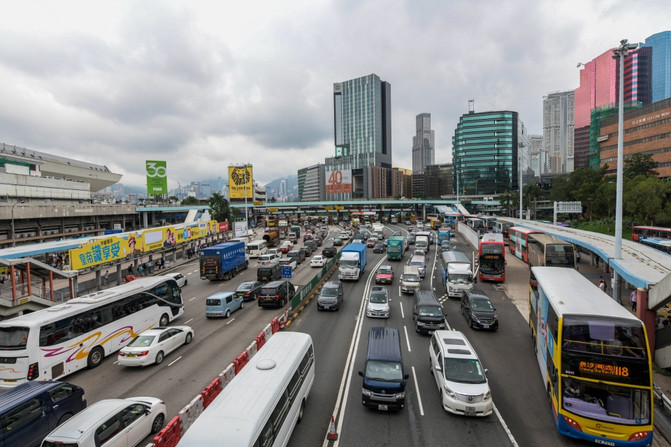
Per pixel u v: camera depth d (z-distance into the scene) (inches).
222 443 355.9
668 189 2119.8
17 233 2353.6
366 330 952.9
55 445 397.4
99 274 1438.2
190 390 653.3
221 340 904.3
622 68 1020.5
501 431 521.7
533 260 1669.5
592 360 483.2
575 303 546.9
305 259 2256.4
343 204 5492.1
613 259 1056.2
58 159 3870.6
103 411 455.8
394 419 552.4
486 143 6688.0
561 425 490.9
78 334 746.8
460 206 4943.4
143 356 741.3
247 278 1717.5
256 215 5797.2
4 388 658.2
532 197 4247.0
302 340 602.2
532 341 865.5
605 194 2741.1
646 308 775.7
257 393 437.7
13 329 665.6
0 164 2824.8
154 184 4190.5
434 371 659.4
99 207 3297.2
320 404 599.2
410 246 2657.5
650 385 463.8
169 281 1068.5
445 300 1240.2
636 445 457.7
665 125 3284.9
